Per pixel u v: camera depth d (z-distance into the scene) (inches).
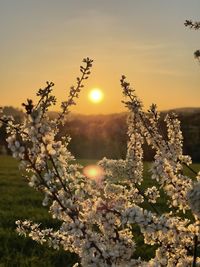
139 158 27.8
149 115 29.0
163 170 22.1
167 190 22.1
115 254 19.9
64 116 27.0
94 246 19.9
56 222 61.7
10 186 107.7
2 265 43.9
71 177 22.1
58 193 19.9
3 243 51.4
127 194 25.9
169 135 29.1
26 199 85.7
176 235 20.8
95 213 20.4
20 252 48.1
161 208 68.0
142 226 19.9
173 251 21.7
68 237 24.7
